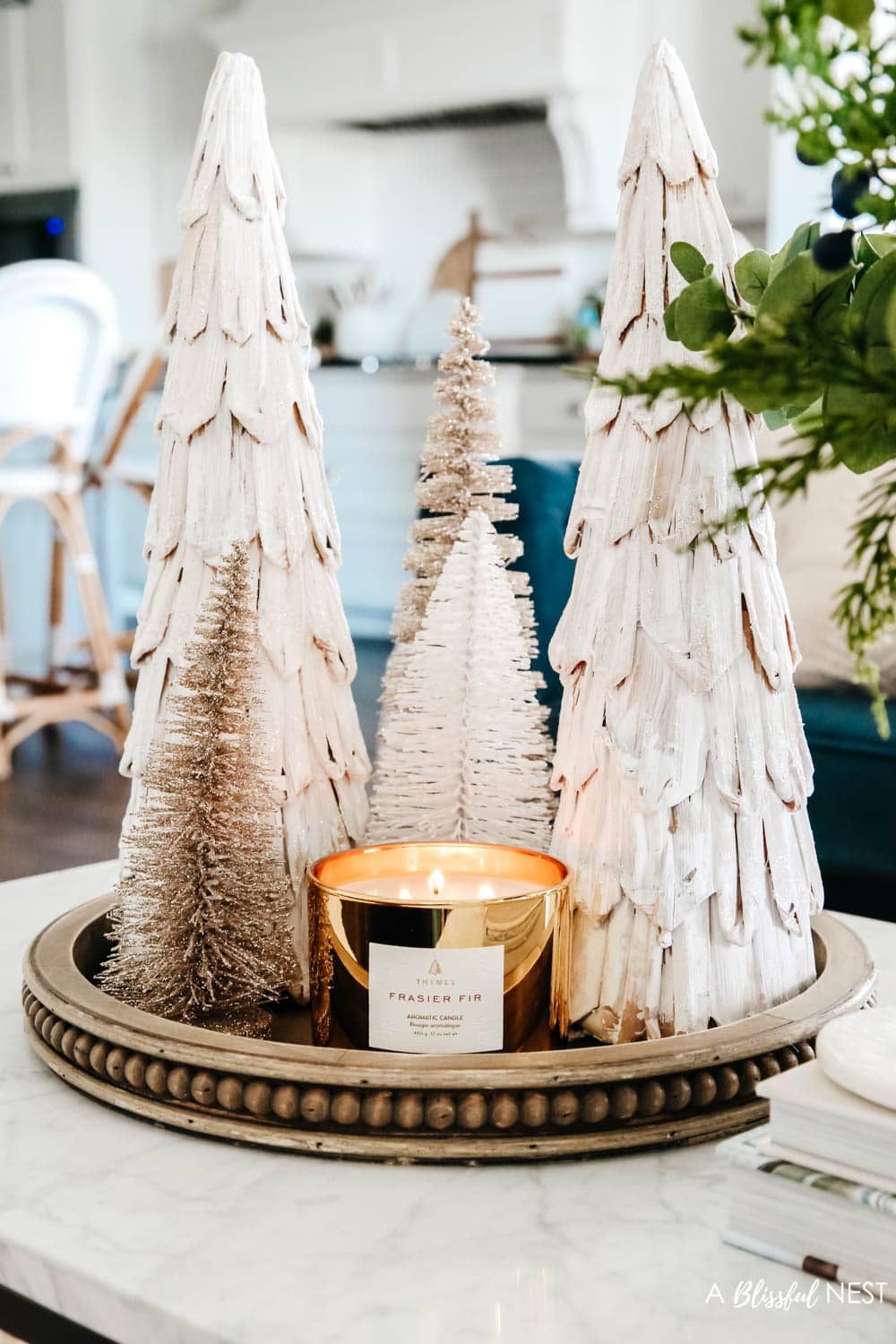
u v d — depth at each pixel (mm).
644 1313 512
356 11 5516
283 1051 623
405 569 915
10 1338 591
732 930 706
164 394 783
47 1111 685
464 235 6000
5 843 2768
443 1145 611
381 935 647
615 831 707
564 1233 569
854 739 1636
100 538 4227
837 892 1703
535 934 660
